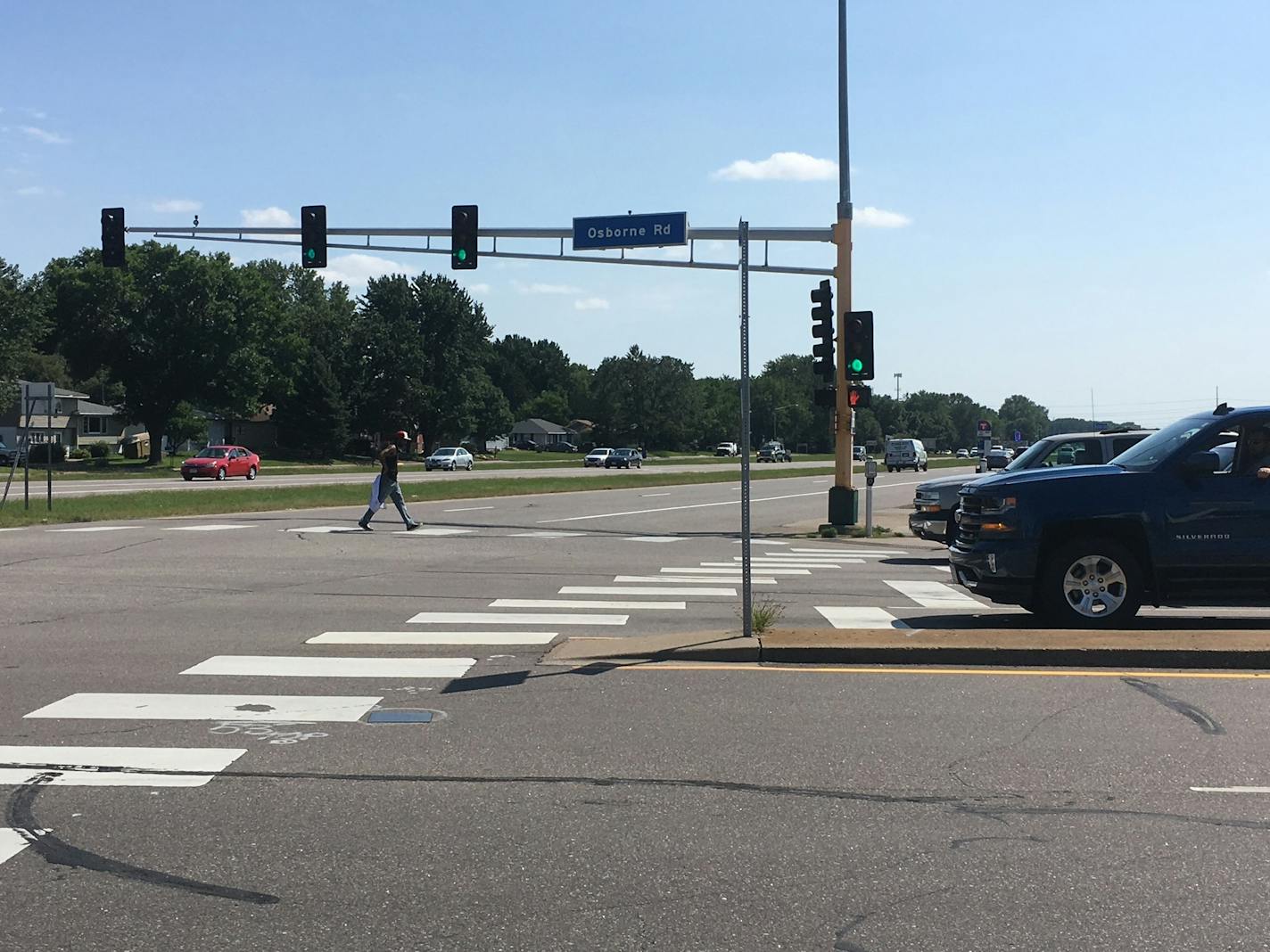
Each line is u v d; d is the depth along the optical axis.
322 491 35.97
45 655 9.41
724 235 25.03
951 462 117.44
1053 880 4.66
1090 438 18.23
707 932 4.17
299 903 4.42
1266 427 10.49
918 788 5.84
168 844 5.03
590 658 9.23
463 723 7.16
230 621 11.30
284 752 6.48
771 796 5.71
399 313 117.19
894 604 13.13
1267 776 6.05
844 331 24.45
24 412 26.38
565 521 28.38
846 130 24.62
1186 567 10.38
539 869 4.77
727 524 28.30
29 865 4.79
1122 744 6.66
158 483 46.16
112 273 83.00
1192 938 4.12
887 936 4.14
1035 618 11.73
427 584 14.60
